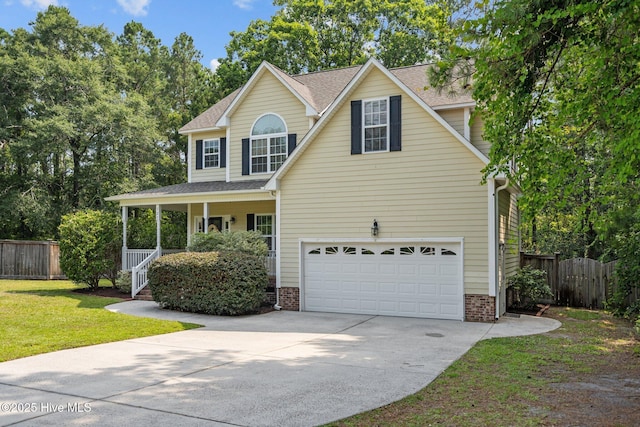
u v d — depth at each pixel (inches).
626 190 334.6
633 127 254.1
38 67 1197.7
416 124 556.1
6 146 1245.1
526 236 758.5
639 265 511.8
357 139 584.4
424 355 358.0
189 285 576.4
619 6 243.3
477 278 524.7
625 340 422.0
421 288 552.7
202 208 839.1
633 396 259.9
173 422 217.2
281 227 625.0
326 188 600.7
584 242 876.6
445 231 538.6
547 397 257.1
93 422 216.5
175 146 1555.1
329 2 1402.6
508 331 463.8
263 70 770.2
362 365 326.0
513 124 305.3
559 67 316.8
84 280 757.9
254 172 772.6
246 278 567.2
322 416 225.9
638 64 282.7
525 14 262.8
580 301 660.7
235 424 215.5
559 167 311.0
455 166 536.4
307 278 610.9
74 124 1157.7
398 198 561.9
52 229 1232.2
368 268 579.8
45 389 265.9
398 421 219.8
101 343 393.1
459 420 221.0
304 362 334.0
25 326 453.1
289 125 751.1
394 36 1284.4
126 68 1528.1
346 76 834.8
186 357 347.6
